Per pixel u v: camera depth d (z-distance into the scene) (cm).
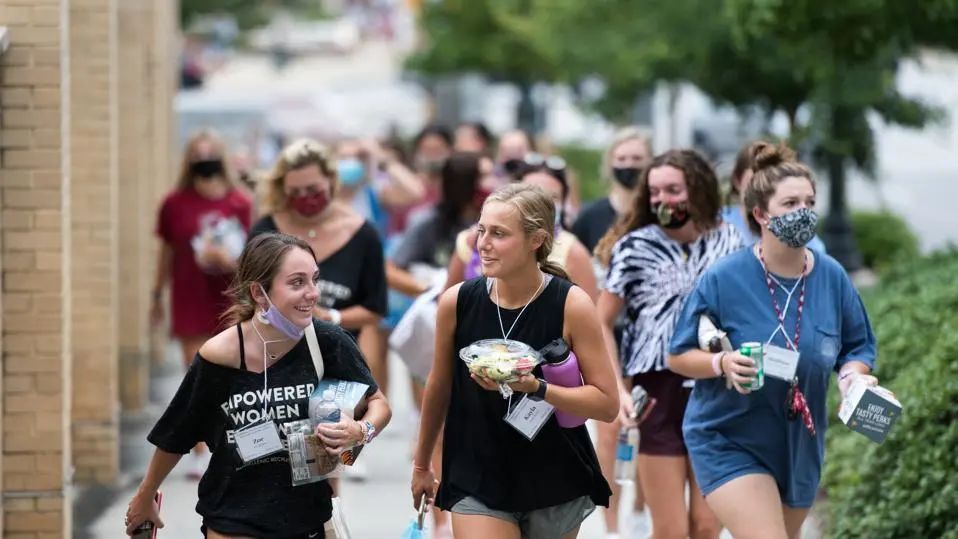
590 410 1370
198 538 2161
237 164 4094
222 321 1385
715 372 1502
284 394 1330
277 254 1320
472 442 1402
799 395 1498
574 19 4806
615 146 2209
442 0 7156
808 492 1547
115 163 2530
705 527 1731
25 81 1872
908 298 2519
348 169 2983
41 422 1906
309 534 1348
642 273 1755
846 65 2795
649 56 4419
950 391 1870
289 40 15625
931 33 2850
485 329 1397
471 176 2350
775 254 1523
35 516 1909
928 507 1819
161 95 3816
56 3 1866
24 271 1895
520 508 1397
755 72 3888
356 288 2075
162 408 3222
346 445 1318
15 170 1880
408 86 10831
